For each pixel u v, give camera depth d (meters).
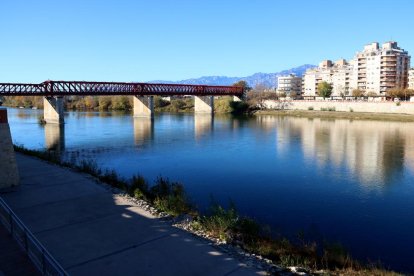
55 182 21.56
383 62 163.88
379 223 20.48
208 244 13.07
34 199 18.16
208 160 39.62
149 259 11.79
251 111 128.00
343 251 14.84
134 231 14.12
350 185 28.86
